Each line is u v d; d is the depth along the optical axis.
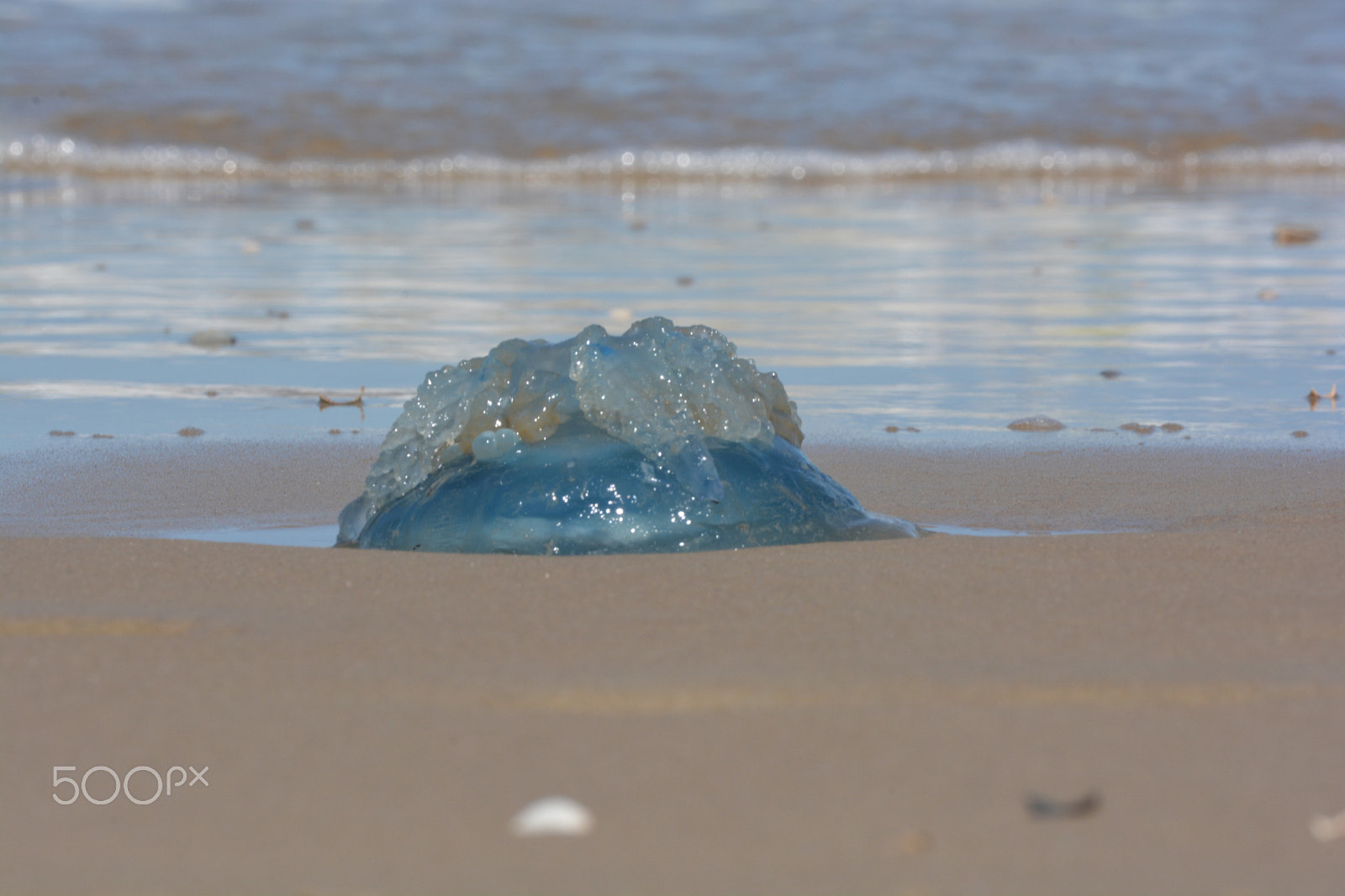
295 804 6.91
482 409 13.22
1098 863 6.27
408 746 7.57
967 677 8.55
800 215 43.19
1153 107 61.50
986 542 12.10
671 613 9.98
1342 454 17.03
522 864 6.31
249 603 10.23
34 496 15.13
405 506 12.91
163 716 7.99
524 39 67.94
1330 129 59.38
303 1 71.38
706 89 62.19
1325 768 7.21
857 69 65.31
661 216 42.88
